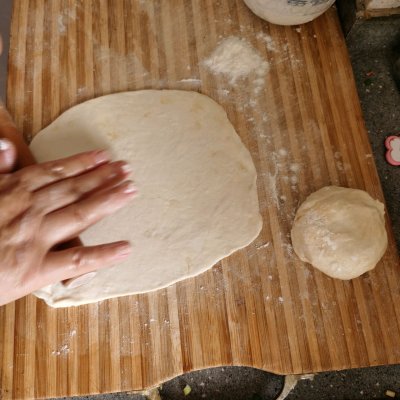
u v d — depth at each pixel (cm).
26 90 63
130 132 61
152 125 61
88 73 63
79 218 52
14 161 55
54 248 53
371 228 57
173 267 58
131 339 57
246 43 65
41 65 63
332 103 63
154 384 57
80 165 54
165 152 60
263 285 58
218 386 66
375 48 70
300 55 65
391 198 67
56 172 53
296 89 64
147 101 62
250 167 61
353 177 61
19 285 50
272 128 62
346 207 57
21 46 64
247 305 58
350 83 64
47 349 57
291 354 57
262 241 59
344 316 58
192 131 61
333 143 62
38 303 58
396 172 68
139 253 58
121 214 59
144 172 60
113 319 57
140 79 64
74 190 53
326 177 61
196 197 59
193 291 58
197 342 57
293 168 61
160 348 57
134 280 57
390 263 59
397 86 70
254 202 60
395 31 67
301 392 66
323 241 57
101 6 66
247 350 57
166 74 64
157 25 65
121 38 65
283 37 65
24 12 65
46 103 62
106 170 54
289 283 58
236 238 59
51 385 56
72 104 63
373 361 57
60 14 65
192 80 64
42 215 52
